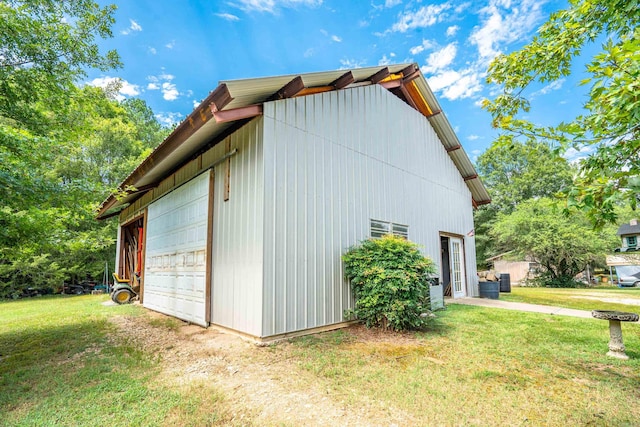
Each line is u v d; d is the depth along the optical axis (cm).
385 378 316
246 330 455
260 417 246
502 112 358
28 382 320
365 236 621
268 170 459
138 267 1006
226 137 546
